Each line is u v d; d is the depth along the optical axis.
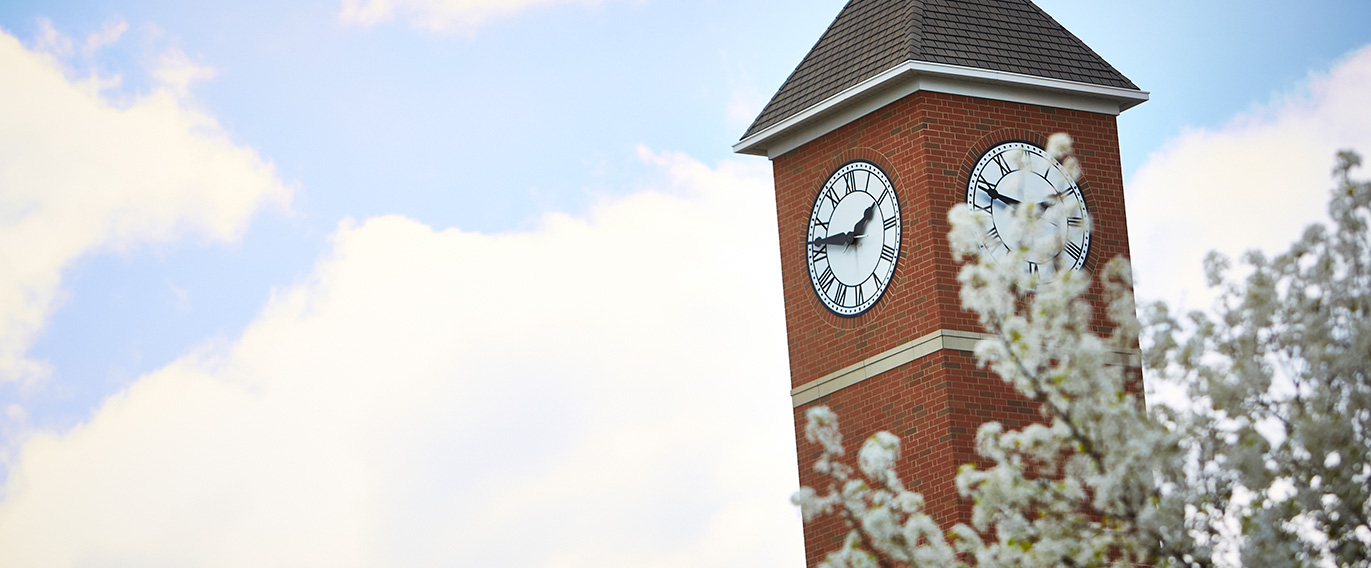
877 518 18.28
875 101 27.84
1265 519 17.41
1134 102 28.62
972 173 27.19
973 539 18.22
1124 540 17.89
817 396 28.34
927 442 26.39
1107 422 17.55
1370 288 18.05
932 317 26.56
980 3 28.88
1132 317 18.61
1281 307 18.08
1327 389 17.69
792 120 28.81
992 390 26.48
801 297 28.86
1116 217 27.97
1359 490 17.55
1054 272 27.08
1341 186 18.33
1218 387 17.80
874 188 27.80
